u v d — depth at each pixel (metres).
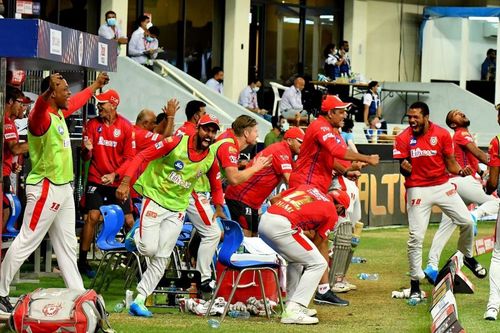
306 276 15.34
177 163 15.18
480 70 47.56
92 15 36.34
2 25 14.28
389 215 31.89
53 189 14.77
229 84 41.47
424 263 23.28
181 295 16.64
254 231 18.27
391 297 18.30
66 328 12.76
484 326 15.61
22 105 17.41
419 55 48.62
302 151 16.45
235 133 17.45
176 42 40.31
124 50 36.28
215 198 16.42
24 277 18.84
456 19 47.03
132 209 20.05
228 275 16.20
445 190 18.12
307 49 45.56
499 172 16.55
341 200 17.97
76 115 22.89
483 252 20.72
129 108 32.81
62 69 17.48
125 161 19.31
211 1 41.31
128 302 15.91
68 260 15.11
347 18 46.56
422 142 17.88
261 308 15.91
